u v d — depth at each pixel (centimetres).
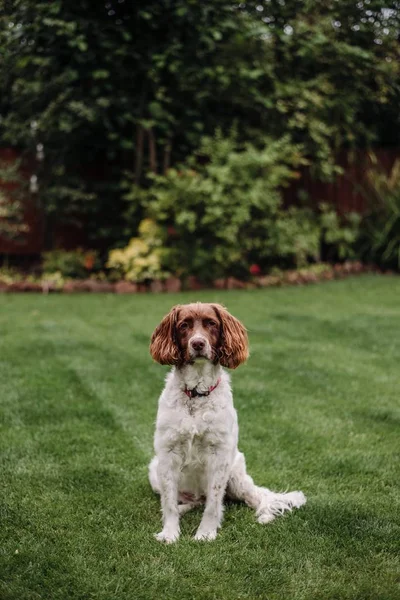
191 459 352
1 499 372
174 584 289
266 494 369
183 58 1136
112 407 535
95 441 465
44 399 548
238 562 309
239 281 1170
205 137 1163
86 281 1133
